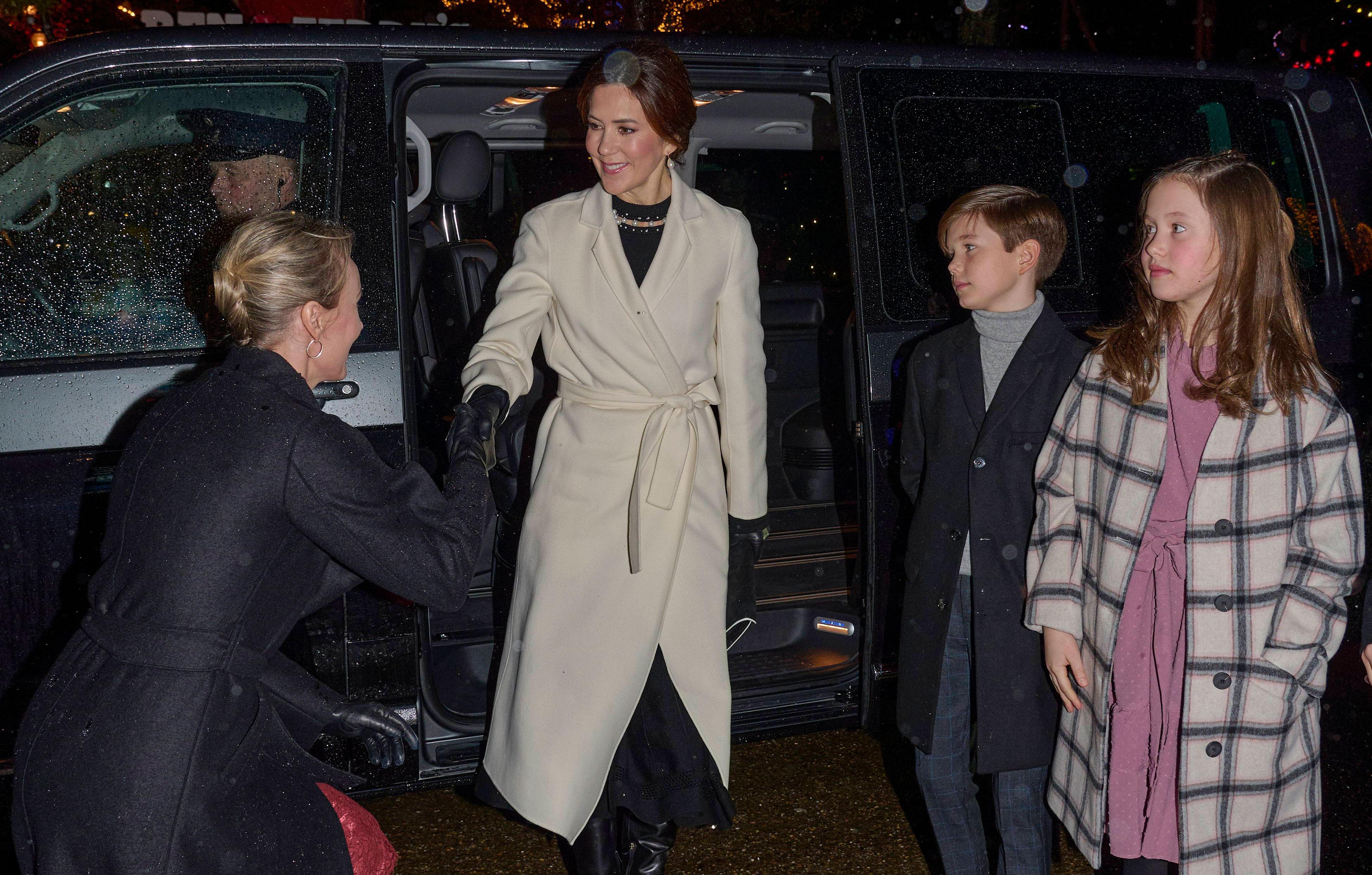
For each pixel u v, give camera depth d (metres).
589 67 2.57
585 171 4.34
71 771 1.52
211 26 2.35
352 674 2.39
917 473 2.32
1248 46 9.62
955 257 2.16
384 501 1.65
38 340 2.26
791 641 3.14
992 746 2.13
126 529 1.58
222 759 1.56
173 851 1.51
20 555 2.21
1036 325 2.14
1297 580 1.79
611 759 2.22
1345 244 3.11
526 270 2.23
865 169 2.68
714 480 2.35
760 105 3.58
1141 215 1.90
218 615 1.56
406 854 2.76
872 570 2.64
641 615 2.21
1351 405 3.05
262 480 1.57
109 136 2.30
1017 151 2.83
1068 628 1.99
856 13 11.09
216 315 2.34
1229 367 1.77
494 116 3.72
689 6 11.00
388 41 2.44
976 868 2.27
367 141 2.40
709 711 2.30
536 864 2.71
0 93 2.21
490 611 3.07
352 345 2.31
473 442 1.90
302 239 1.67
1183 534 1.87
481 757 2.51
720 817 2.35
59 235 2.28
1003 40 9.93
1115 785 1.95
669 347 2.21
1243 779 1.83
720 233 2.26
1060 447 2.04
